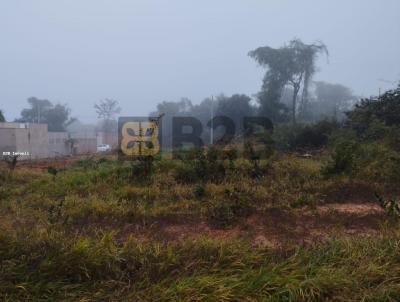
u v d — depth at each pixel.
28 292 2.91
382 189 6.03
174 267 3.29
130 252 3.46
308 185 6.21
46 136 22.45
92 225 4.55
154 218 4.88
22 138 19.69
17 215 4.95
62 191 6.37
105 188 6.43
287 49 30.45
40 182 7.30
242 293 2.90
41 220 4.62
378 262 3.35
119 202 5.57
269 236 4.27
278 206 5.25
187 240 3.80
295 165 7.45
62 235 3.85
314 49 30.83
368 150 8.23
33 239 3.60
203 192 5.87
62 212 4.96
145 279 3.10
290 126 14.50
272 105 30.14
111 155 15.13
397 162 7.06
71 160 15.22
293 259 3.36
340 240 3.79
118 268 3.23
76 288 3.02
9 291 2.91
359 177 6.62
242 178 6.77
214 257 3.39
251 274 3.10
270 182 6.51
